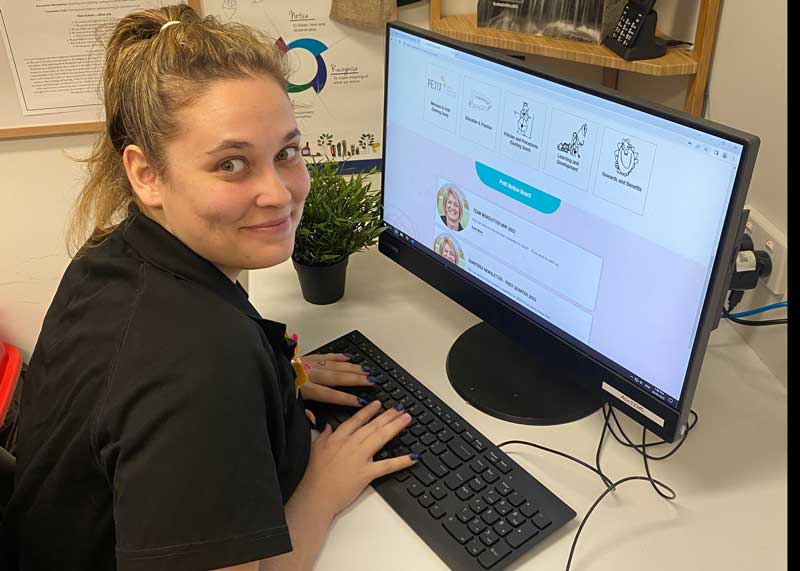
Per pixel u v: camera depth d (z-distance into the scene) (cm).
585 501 96
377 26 153
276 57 81
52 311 94
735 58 118
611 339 98
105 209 92
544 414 108
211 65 76
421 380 116
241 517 72
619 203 89
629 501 96
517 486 96
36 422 87
